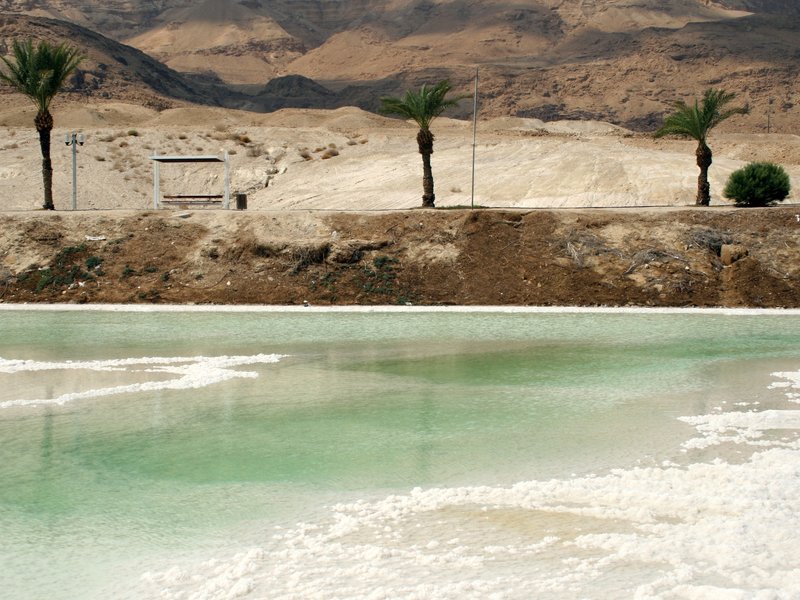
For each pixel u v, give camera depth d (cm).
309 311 4078
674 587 1087
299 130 9588
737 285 4288
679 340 3162
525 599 1066
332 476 1612
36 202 7344
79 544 1312
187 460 1723
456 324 3603
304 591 1111
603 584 1106
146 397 2262
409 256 4603
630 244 4566
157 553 1273
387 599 1076
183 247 4747
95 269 4609
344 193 7488
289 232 4784
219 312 4053
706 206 5191
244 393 2305
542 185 7056
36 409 2141
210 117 11919
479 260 4547
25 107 13338
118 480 1606
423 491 1504
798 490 1445
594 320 3722
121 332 3378
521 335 3288
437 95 5294
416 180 7631
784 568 1143
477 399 2222
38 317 3856
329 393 2300
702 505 1389
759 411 2077
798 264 4406
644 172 7062
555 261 4491
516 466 1655
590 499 1441
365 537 1303
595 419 2006
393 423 1989
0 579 1195
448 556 1210
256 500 1489
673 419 1997
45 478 1622
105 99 19412
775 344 3066
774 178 5250
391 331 3397
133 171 8288
